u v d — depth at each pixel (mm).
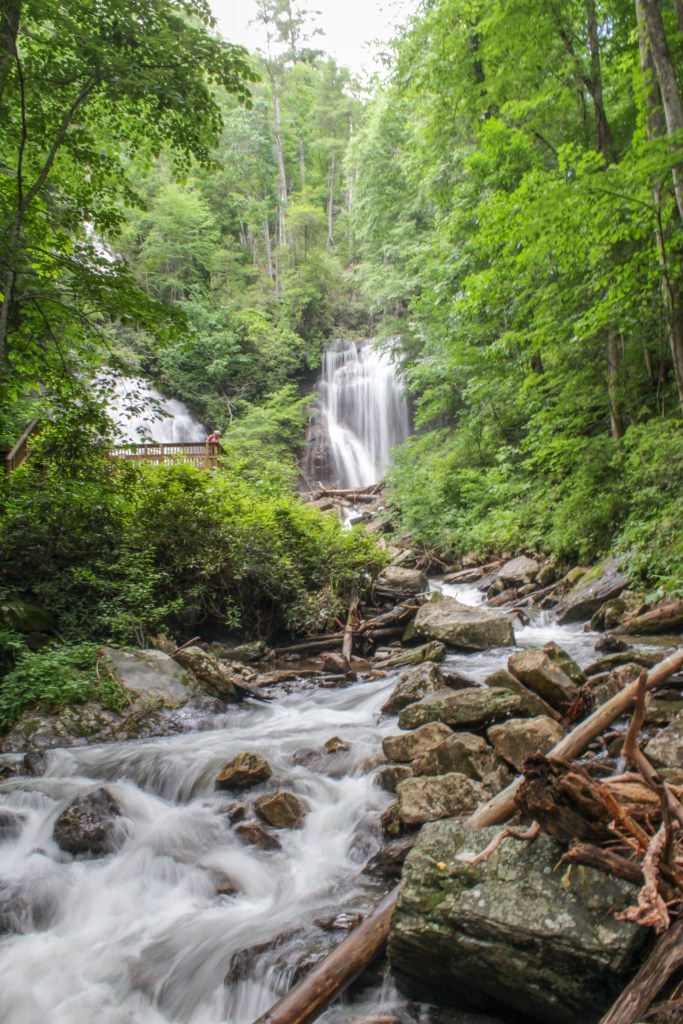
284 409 32812
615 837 3195
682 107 9484
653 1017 2451
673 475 11016
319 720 7504
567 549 13625
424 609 11039
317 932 3844
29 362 11000
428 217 29031
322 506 25484
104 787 5422
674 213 11266
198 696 8102
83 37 9328
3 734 7121
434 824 3842
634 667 6273
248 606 11516
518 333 14484
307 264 42031
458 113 18047
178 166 11625
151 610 9805
